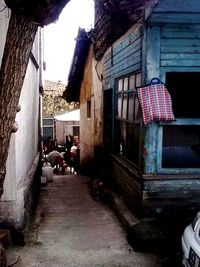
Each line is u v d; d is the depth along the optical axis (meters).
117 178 8.28
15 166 5.51
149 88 5.94
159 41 5.94
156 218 6.17
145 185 6.13
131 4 6.68
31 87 8.28
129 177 7.05
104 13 8.86
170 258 5.20
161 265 5.01
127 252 5.48
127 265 5.03
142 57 6.13
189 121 6.07
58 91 26.94
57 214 7.66
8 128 3.56
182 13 5.65
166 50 5.98
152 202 6.17
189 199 6.23
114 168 8.67
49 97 26.31
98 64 10.87
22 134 6.43
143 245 5.38
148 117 5.91
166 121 6.05
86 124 13.53
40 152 11.46
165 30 5.95
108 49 9.30
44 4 3.19
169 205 6.21
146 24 5.89
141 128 6.26
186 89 6.34
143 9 5.88
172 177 6.14
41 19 3.32
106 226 6.76
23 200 5.62
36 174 8.51
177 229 5.60
